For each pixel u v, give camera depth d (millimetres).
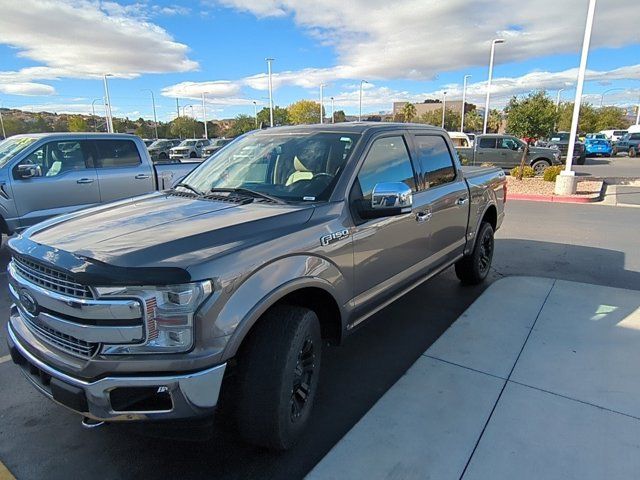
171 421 2199
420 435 2859
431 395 3287
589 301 5023
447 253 4645
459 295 5391
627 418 3006
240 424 2553
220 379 2248
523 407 3133
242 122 92625
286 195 3229
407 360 3900
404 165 3947
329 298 3016
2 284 5859
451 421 2992
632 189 15102
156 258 2195
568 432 2873
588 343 4051
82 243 2410
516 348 3975
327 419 3096
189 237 2389
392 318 4754
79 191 7645
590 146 33500
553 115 21250
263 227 2633
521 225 9547
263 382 2477
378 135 3648
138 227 2611
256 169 3611
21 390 3463
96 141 7984
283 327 2553
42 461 2717
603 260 6820
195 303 2150
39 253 2404
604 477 2504
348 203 3156
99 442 2887
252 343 2498
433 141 4547
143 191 8539
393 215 3105
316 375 2908
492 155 20891
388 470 2570
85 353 2240
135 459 2732
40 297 2377
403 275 3828
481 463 2617
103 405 2174
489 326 4414
